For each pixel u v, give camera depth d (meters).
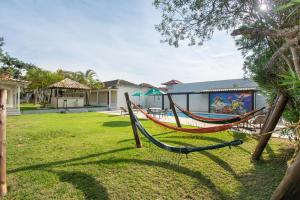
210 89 22.28
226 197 3.46
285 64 4.07
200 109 24.09
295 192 1.58
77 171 4.38
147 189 3.68
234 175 4.30
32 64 43.44
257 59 5.94
